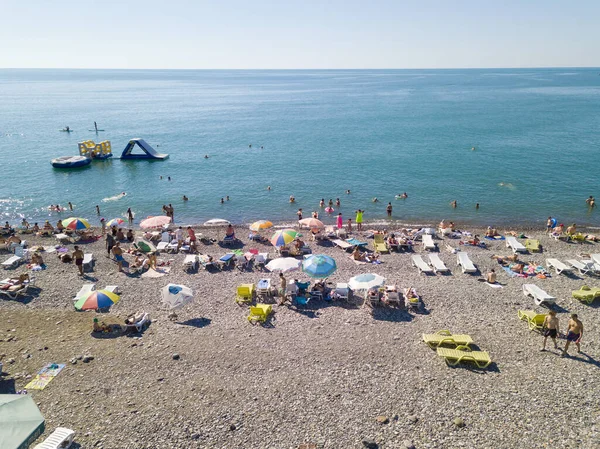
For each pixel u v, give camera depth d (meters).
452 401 14.88
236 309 21.72
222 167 61.31
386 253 29.94
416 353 17.81
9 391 15.38
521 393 15.24
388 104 152.88
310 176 55.38
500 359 17.34
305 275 26.03
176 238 31.78
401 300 22.25
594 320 20.34
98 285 24.41
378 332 19.52
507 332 19.44
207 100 185.25
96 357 17.47
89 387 15.63
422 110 129.75
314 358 17.47
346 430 13.63
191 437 13.36
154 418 14.13
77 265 25.84
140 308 21.81
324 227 34.75
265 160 65.19
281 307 21.92
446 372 16.52
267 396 15.22
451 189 48.94
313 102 168.62
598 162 59.66
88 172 59.31
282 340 18.83
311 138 83.62
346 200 45.91
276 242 27.31
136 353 17.78
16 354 17.61
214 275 26.12
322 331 19.61
